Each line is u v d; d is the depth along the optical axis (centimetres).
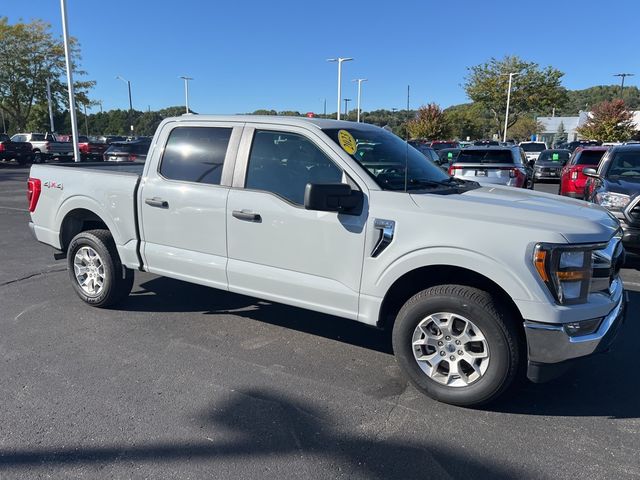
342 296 384
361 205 372
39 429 321
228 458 296
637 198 671
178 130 468
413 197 362
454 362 351
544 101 4759
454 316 346
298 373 401
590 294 332
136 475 280
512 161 1115
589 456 300
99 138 4728
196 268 454
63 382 381
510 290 323
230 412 343
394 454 301
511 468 289
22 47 4031
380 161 406
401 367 369
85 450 301
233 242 430
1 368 403
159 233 475
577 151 1351
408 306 361
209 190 439
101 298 527
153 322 503
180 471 284
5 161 3362
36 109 5338
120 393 366
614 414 347
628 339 474
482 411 349
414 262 351
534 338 321
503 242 325
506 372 332
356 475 282
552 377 331
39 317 512
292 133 410
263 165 420
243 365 413
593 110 5316
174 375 395
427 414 344
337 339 468
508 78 4738
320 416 340
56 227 555
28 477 278
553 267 316
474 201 358
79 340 458
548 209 352
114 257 516
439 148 3641
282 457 297
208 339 464
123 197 492
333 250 383
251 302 564
